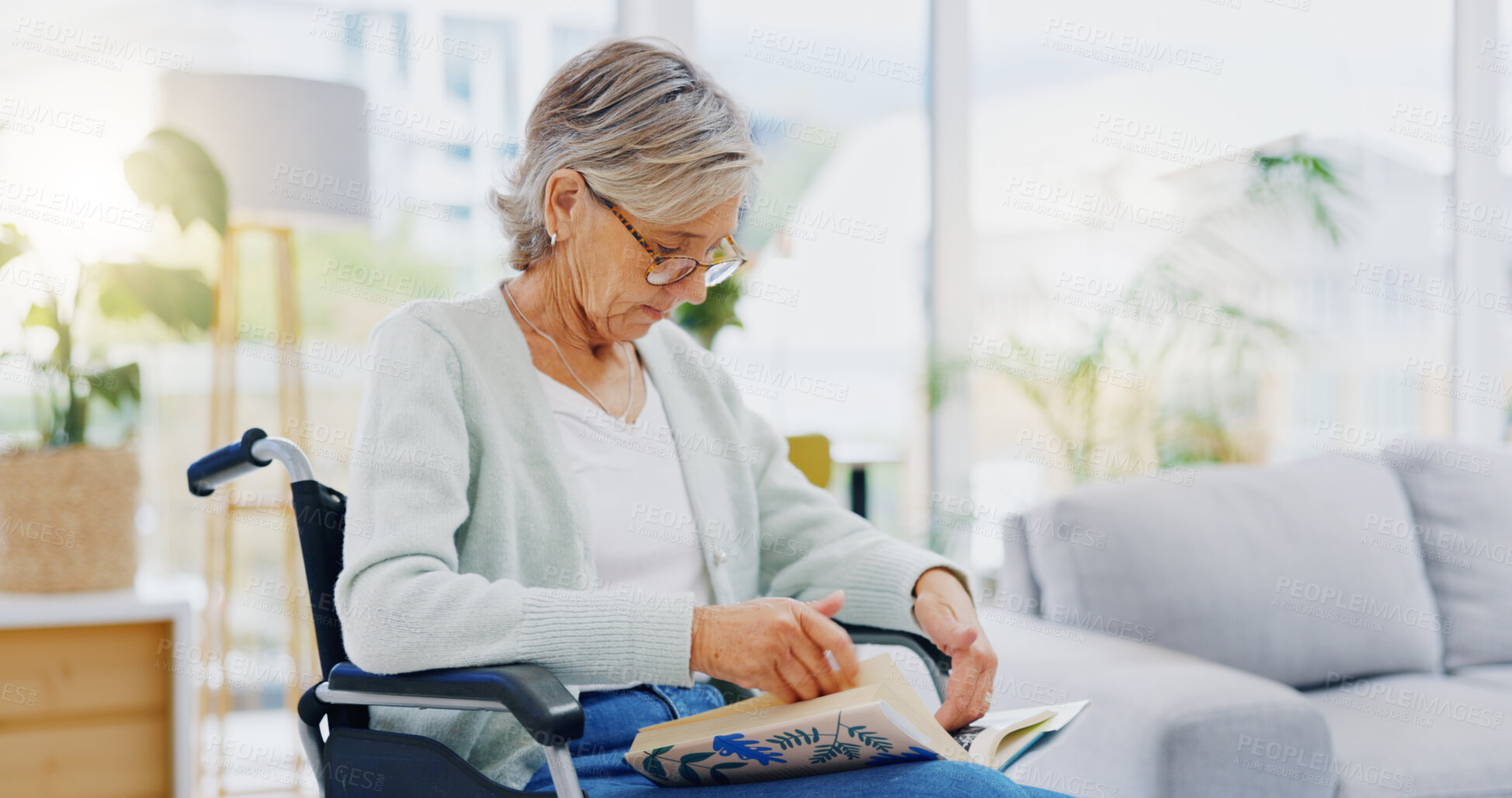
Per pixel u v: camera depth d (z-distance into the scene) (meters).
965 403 2.90
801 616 0.89
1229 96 3.06
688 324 2.43
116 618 1.82
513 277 1.23
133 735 1.85
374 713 1.03
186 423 2.43
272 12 2.45
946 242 2.90
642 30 2.65
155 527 2.41
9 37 2.29
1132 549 1.80
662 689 1.13
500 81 2.57
